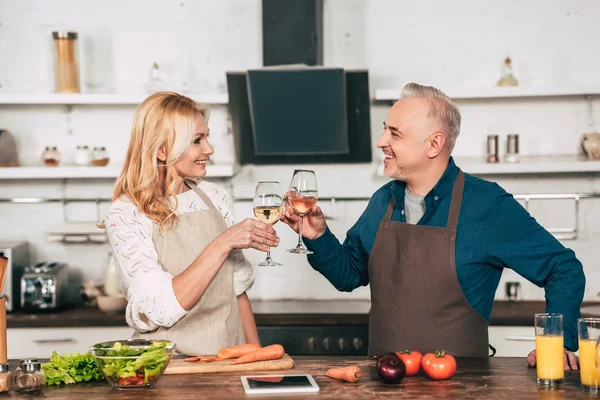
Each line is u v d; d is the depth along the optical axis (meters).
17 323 3.79
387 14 4.24
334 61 4.26
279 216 2.23
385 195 2.62
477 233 2.39
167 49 4.29
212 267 2.22
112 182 4.36
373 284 2.53
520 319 3.69
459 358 2.22
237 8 4.27
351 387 1.90
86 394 1.86
